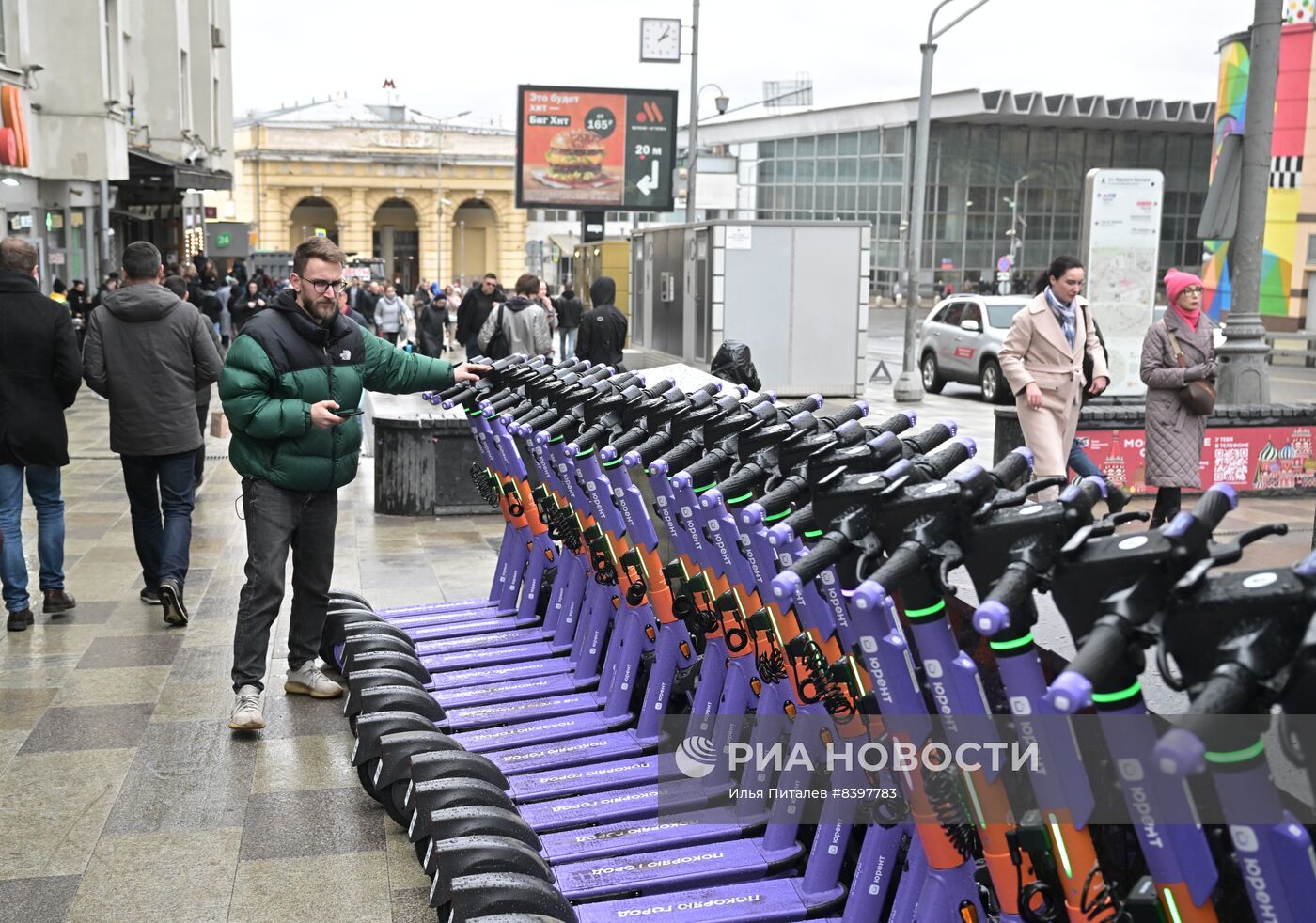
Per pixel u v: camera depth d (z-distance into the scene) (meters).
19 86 17.66
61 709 5.06
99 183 21.72
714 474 3.61
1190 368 7.31
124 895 3.55
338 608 5.45
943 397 19.64
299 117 83.38
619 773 3.97
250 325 4.74
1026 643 2.10
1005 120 54.19
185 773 4.42
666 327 20.91
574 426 4.71
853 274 17.44
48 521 6.36
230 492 10.30
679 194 38.31
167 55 28.27
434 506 9.26
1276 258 30.33
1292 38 29.38
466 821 3.18
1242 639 1.73
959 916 2.47
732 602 3.49
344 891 3.59
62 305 6.06
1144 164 58.31
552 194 24.16
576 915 3.04
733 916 3.03
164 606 6.15
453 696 4.70
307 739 4.76
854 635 2.75
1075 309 7.02
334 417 4.70
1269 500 9.46
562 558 5.36
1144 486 9.38
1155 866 1.99
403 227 82.25
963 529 2.24
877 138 56.22
